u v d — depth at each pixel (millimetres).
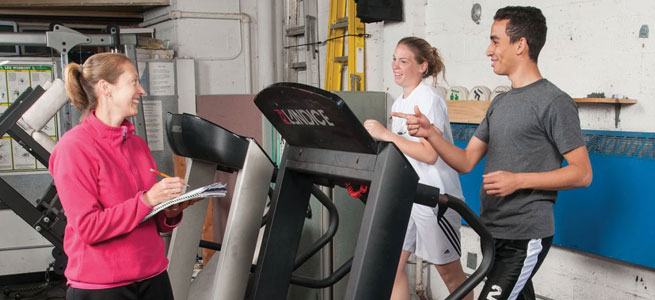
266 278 1999
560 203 2850
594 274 2869
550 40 3021
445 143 2197
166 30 5434
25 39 3752
